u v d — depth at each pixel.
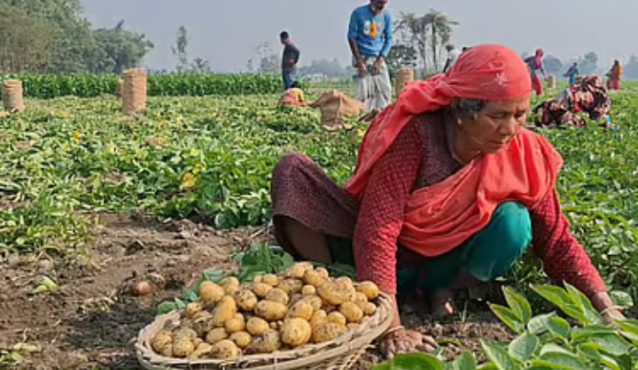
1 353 3.35
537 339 2.28
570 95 11.11
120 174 8.23
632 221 4.53
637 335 2.44
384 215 3.16
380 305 2.94
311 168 3.62
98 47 103.06
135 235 5.61
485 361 3.18
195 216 6.15
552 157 3.39
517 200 3.34
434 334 3.47
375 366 2.20
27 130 12.59
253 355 2.52
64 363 3.30
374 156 3.19
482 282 3.74
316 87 47.50
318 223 3.54
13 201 6.97
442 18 57.16
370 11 13.45
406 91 3.21
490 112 2.93
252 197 6.03
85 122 14.10
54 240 5.22
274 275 3.04
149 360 2.56
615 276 4.05
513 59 2.94
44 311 4.00
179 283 4.45
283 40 20.97
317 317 2.73
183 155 7.94
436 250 3.31
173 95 33.94
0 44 75.94
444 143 3.18
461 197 3.23
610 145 8.70
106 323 3.82
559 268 3.47
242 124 13.99
